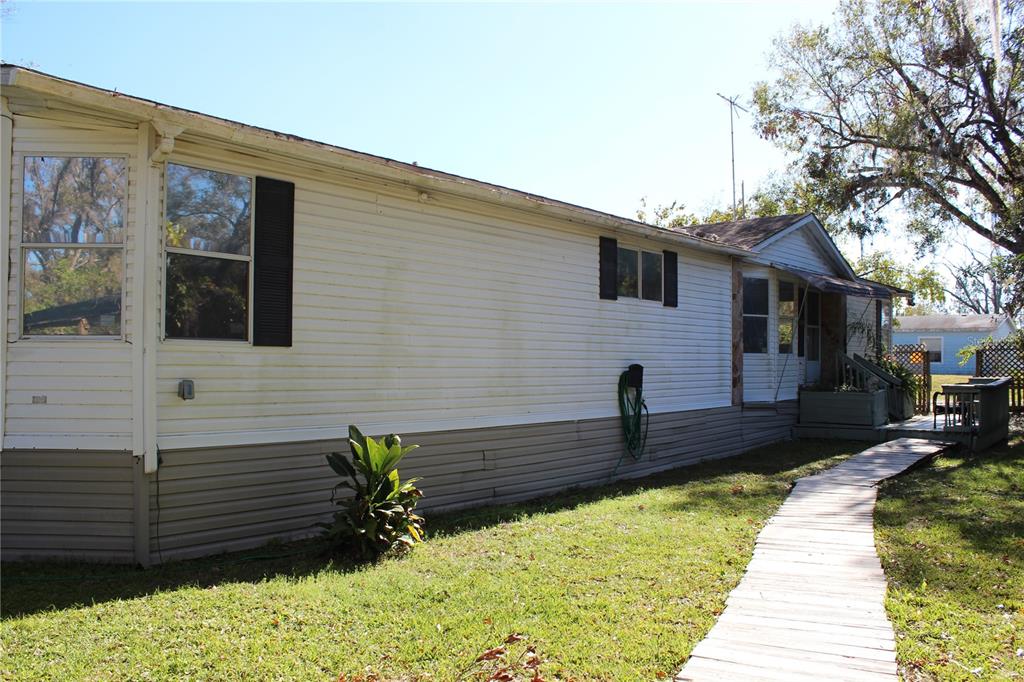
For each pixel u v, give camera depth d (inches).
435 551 235.8
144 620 167.9
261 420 242.1
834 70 738.8
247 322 239.3
